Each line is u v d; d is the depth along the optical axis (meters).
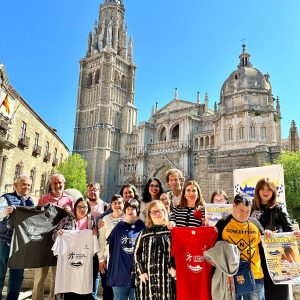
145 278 7.38
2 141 32.88
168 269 7.38
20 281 10.02
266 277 7.77
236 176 15.20
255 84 67.31
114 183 89.56
